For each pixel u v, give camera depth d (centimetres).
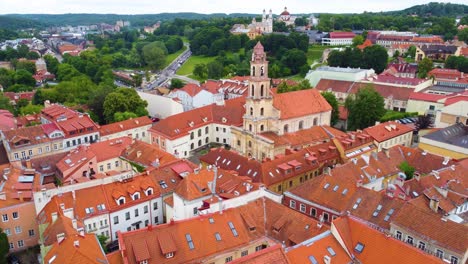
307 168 10869
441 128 13562
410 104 17450
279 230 7194
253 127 12369
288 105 12900
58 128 13250
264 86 12131
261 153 12194
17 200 8494
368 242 6134
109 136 14238
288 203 8969
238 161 10875
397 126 13625
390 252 5869
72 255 5881
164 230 6550
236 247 6900
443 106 15188
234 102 16288
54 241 6812
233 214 7300
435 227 6494
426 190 7775
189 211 8406
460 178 9250
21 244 8619
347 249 6197
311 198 8488
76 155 11419
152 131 13925
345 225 6444
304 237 6819
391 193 8081
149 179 9331
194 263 6462
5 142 12400
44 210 8250
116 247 8462
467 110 13388
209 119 14975
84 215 8194
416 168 10631
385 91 19150
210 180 9006
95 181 9094
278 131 12525
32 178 9638
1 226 8300
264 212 7619
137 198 8925
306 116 13138
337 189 8331
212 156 11556
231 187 8625
